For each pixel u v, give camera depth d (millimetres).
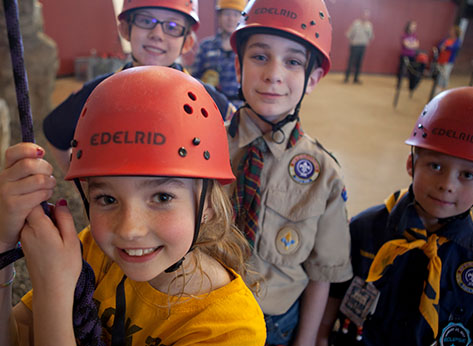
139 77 698
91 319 743
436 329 1313
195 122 715
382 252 1412
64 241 670
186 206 710
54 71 5430
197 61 3592
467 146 1186
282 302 1369
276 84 1260
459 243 1328
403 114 7891
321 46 1293
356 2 13844
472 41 14023
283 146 1352
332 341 1656
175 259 720
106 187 673
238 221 1303
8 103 4520
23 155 613
